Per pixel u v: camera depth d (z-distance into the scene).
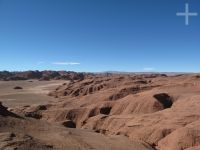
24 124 33.75
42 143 27.89
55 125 38.56
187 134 36.97
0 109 35.22
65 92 116.94
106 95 77.19
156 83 94.19
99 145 31.69
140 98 62.25
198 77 93.38
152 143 40.31
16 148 25.08
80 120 63.06
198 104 50.47
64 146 28.61
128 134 45.25
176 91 69.56
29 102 98.38
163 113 48.47
